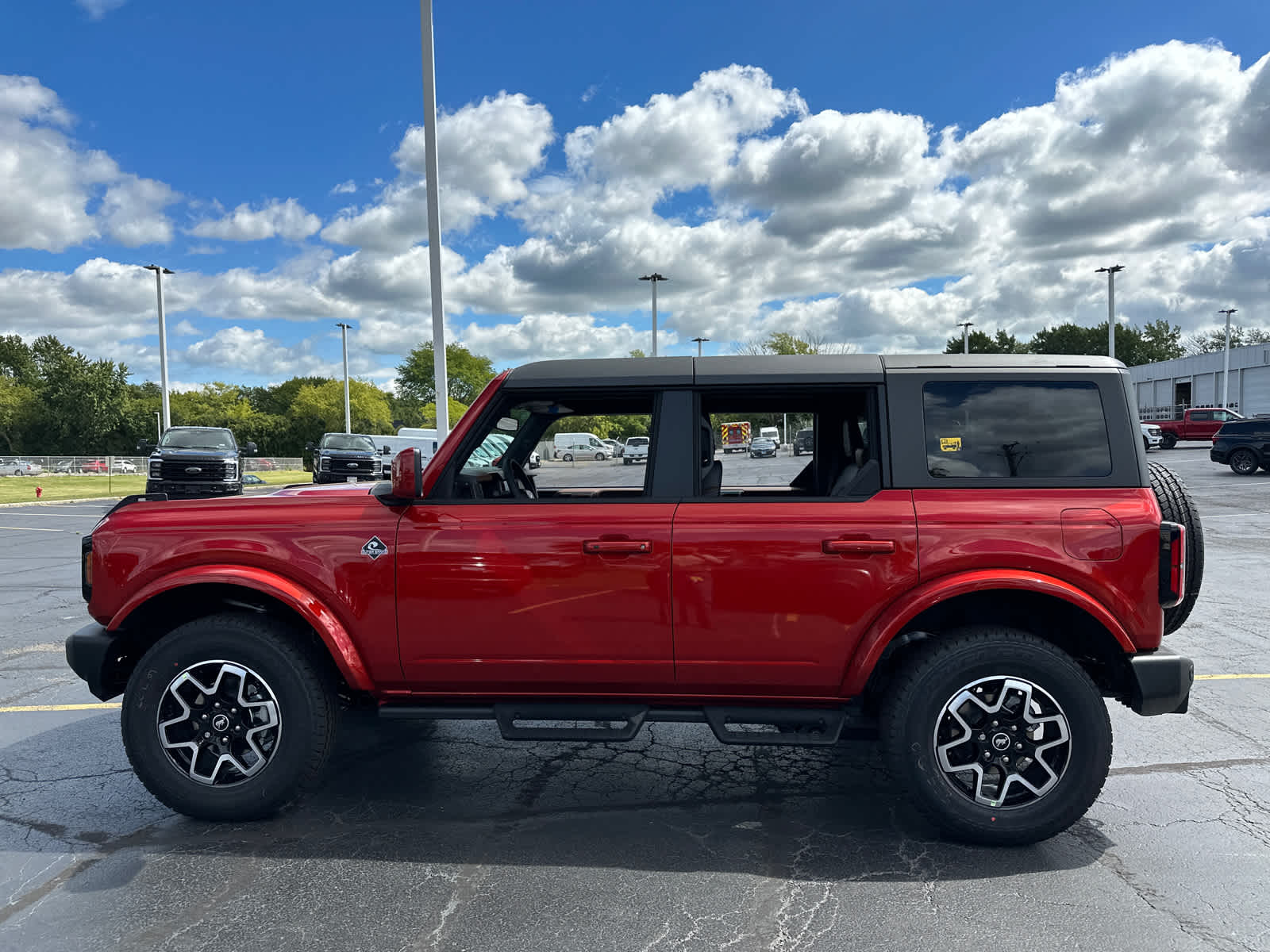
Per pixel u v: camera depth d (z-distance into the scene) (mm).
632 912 2715
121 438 88312
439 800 3664
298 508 3410
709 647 3195
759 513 3203
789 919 2666
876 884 2900
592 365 3469
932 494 3182
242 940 2561
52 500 24062
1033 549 3074
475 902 2787
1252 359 48156
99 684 3434
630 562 3197
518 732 3262
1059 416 3215
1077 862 3055
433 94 12820
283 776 3307
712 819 3465
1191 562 3490
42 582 9516
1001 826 3088
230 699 3346
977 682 3086
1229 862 3041
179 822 3430
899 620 3064
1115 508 3105
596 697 3330
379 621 3297
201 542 3363
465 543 3256
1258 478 21141
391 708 3352
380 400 92062
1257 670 5570
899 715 3119
